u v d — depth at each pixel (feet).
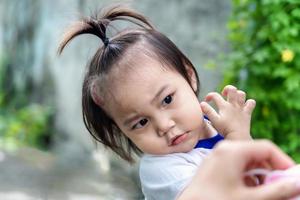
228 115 5.53
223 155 3.38
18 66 34.09
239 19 15.42
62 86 27.25
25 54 33.30
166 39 6.06
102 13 6.72
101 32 6.33
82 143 24.35
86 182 20.79
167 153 5.54
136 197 18.69
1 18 37.22
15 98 33.81
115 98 5.74
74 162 23.86
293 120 14.03
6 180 21.35
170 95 5.54
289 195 3.22
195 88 6.10
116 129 6.20
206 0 18.67
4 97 34.53
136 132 5.66
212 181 3.35
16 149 26.45
